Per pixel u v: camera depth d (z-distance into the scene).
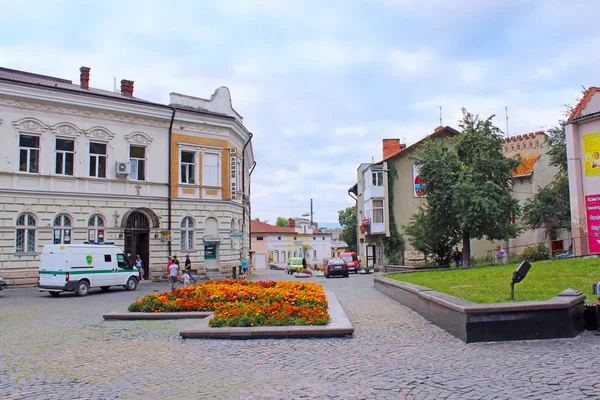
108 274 24.41
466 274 19.58
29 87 27.14
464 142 33.12
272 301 13.61
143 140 31.67
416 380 6.99
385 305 16.41
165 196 32.31
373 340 10.19
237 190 35.72
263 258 75.44
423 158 33.69
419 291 13.65
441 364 7.88
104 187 29.88
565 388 6.23
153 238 31.58
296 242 84.00
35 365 8.54
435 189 32.84
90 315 15.32
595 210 24.14
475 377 6.99
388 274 24.58
